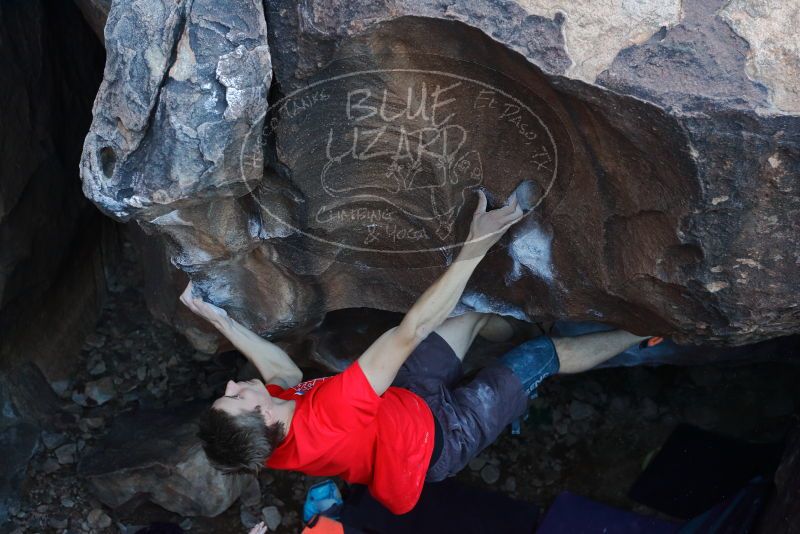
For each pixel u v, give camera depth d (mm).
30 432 2910
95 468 2775
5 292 2709
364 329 2727
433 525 2727
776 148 1538
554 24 1568
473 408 2268
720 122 1532
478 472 2893
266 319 2322
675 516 2719
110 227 3471
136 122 1669
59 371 3100
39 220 2861
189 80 1638
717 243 1692
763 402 2906
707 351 2713
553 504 2730
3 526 2750
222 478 2736
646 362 2766
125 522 2820
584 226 1897
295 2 1635
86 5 2330
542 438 2965
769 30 1539
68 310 3156
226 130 1652
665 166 1635
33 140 2822
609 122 1616
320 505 2734
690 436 2883
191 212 1865
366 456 2072
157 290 2814
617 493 2809
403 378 2312
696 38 1548
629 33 1565
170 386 3139
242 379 3113
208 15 1640
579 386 3055
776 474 2359
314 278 2221
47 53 2945
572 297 2082
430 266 2199
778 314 1803
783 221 1643
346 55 1662
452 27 1587
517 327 2641
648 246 1794
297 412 2002
